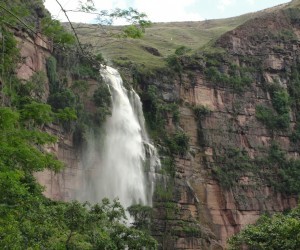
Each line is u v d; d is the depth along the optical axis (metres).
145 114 72.00
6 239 19.73
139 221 57.28
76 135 59.16
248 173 76.25
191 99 77.12
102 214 33.59
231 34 86.25
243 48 86.31
